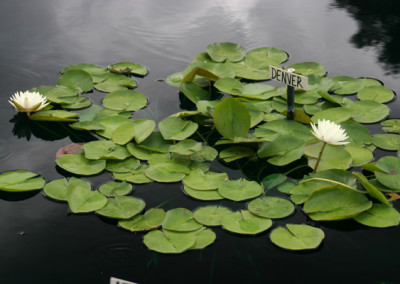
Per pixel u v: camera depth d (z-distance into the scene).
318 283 1.65
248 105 2.61
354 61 3.25
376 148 2.40
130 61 3.24
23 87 2.90
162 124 2.38
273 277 1.67
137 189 2.10
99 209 1.92
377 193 1.93
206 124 2.62
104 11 3.97
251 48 3.40
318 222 1.93
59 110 2.60
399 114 2.66
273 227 1.89
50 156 2.33
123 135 2.35
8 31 3.59
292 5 4.12
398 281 1.66
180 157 2.27
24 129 2.54
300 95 2.78
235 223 1.87
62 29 3.65
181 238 1.79
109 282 1.64
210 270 1.69
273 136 2.35
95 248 1.78
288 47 3.43
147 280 1.65
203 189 2.04
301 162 2.31
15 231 1.86
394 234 1.87
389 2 4.17
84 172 2.14
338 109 2.55
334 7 4.08
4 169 2.22
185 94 2.73
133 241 1.81
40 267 1.70
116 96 2.75
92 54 3.32
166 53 3.35
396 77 3.05
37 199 2.04
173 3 4.14
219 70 3.00
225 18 3.88
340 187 1.97
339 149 2.23
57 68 3.13
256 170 2.24
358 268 1.71
